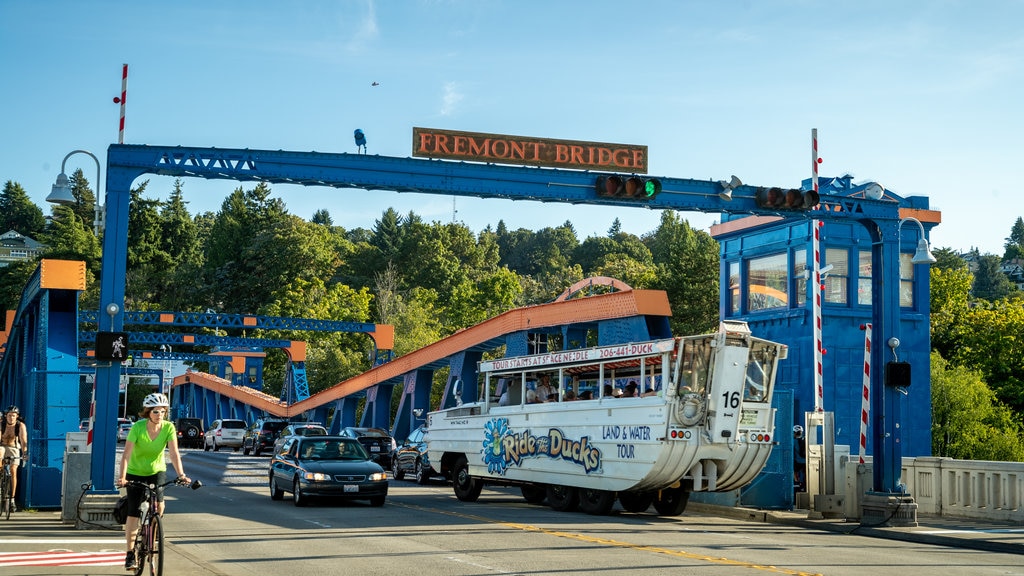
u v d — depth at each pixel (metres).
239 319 53.88
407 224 146.50
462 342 37.28
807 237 32.44
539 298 102.56
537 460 21.91
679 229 139.25
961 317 61.03
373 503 22.31
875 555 14.12
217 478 32.38
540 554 13.52
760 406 19.11
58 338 19.91
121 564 12.11
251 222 120.38
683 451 18.53
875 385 19.56
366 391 49.66
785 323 33.41
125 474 10.24
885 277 20.28
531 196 19.95
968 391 46.75
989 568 12.70
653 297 26.03
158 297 115.00
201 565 12.38
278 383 87.69
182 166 17.52
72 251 111.88
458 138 19.61
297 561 12.88
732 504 21.17
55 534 15.23
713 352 18.69
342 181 18.80
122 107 17.23
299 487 21.81
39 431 19.36
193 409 85.31
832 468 21.12
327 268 114.50
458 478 24.91
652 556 13.38
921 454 34.06
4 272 108.81
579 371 21.95
